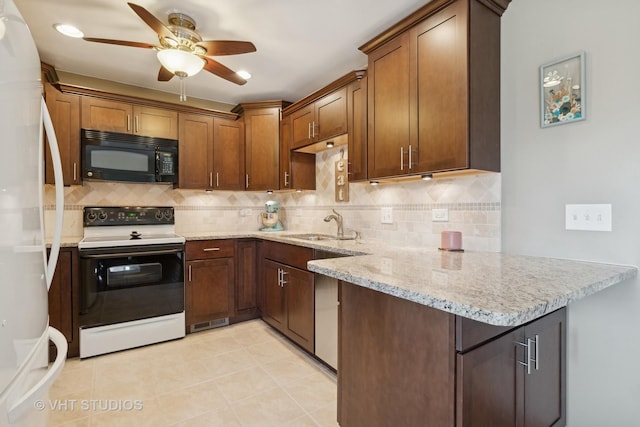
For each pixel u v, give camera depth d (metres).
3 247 0.69
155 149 2.91
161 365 2.24
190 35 1.96
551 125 1.54
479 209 1.86
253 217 3.75
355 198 2.78
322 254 2.22
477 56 1.61
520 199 1.67
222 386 1.98
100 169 2.66
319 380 2.06
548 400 1.32
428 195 2.17
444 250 1.91
